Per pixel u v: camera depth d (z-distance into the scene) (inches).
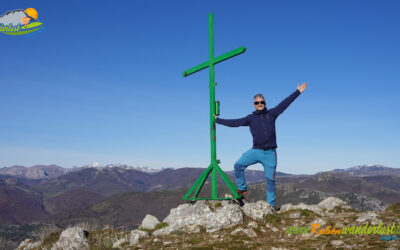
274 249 201.5
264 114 296.5
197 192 344.5
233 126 314.3
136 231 287.0
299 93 289.7
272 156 293.9
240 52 307.6
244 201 326.3
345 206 317.7
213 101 340.2
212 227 266.8
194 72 368.8
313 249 192.4
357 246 185.2
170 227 295.4
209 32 348.2
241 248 209.9
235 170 315.0
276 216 275.0
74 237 313.6
